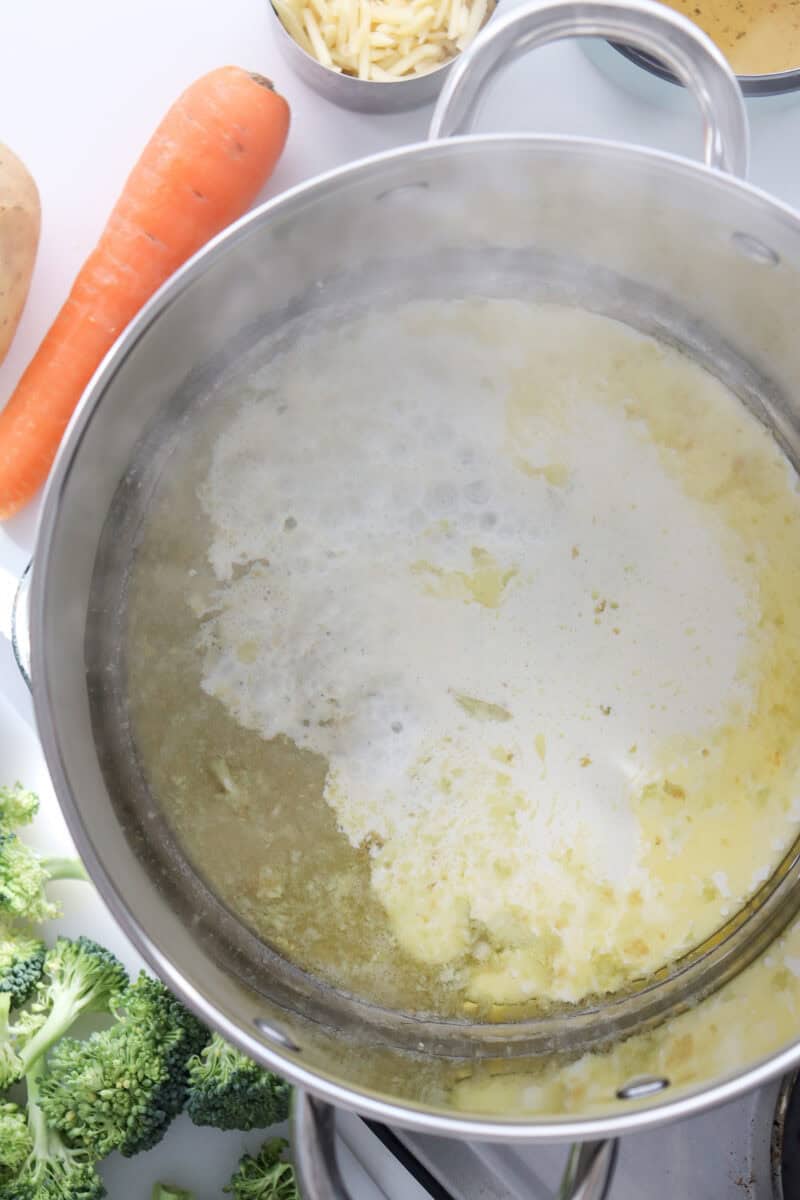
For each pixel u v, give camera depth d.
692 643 0.55
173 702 0.54
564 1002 0.54
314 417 0.55
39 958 0.62
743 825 0.55
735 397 0.56
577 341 0.56
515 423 0.55
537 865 0.54
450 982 0.54
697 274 0.54
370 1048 0.53
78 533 0.50
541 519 0.55
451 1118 0.46
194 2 0.60
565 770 0.54
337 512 0.55
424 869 0.54
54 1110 0.60
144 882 0.52
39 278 0.60
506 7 0.60
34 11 0.60
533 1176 0.57
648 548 0.55
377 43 0.58
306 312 0.55
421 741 0.54
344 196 0.50
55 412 0.58
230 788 0.54
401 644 0.54
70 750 0.49
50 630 0.48
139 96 0.60
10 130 0.60
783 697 0.55
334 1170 0.49
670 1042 0.53
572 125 0.60
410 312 0.55
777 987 0.53
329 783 0.54
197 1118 0.61
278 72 0.60
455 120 0.51
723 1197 0.56
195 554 0.54
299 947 0.53
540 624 0.55
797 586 0.55
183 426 0.54
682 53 0.51
